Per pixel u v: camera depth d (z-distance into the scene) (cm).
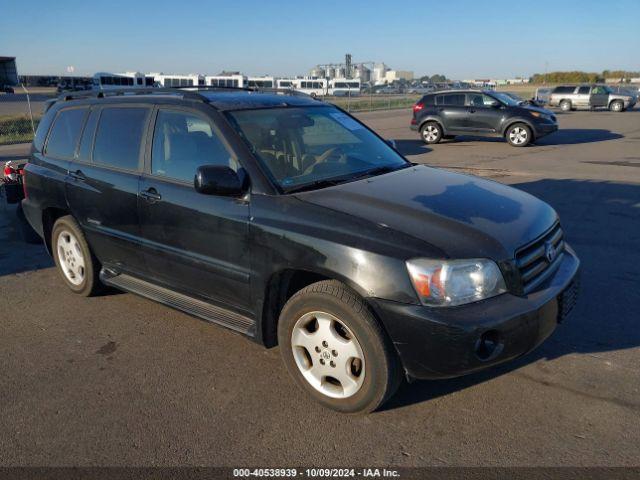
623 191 918
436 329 272
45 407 329
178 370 369
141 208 400
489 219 312
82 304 484
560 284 316
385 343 287
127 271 442
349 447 287
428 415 313
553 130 1638
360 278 285
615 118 2872
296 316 318
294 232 310
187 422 312
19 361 386
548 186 975
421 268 276
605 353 378
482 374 354
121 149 428
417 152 1539
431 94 1788
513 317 280
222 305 374
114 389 348
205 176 323
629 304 458
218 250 353
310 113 424
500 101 1675
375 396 296
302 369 326
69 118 491
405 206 317
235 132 357
